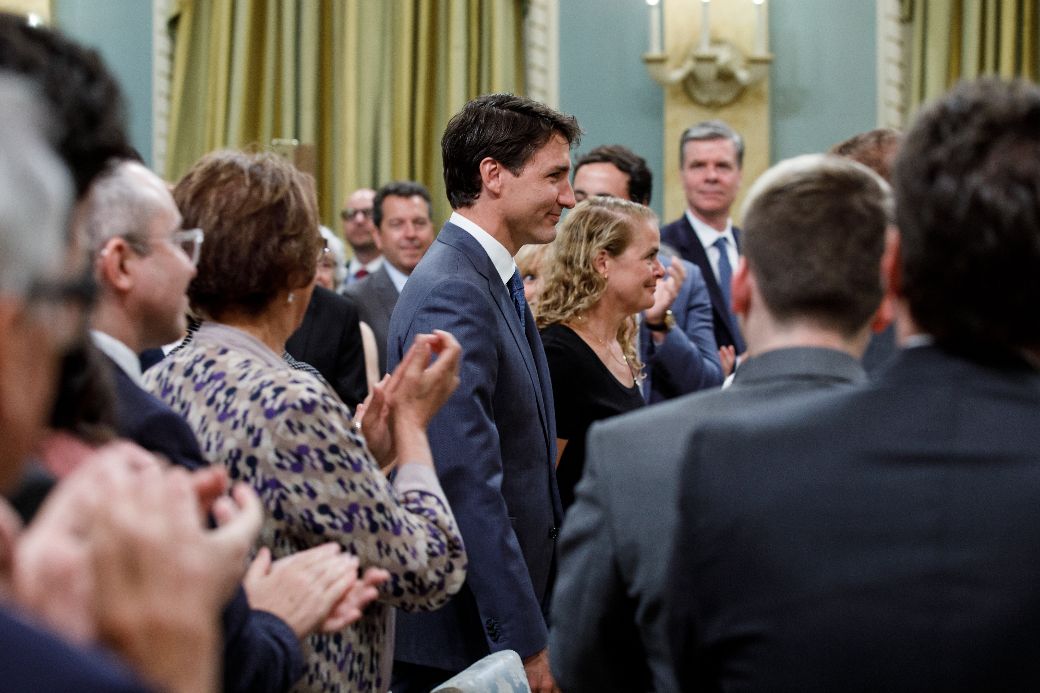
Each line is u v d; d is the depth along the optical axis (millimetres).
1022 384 1210
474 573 2561
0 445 807
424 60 6520
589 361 3189
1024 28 6277
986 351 1231
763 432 1253
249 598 1656
